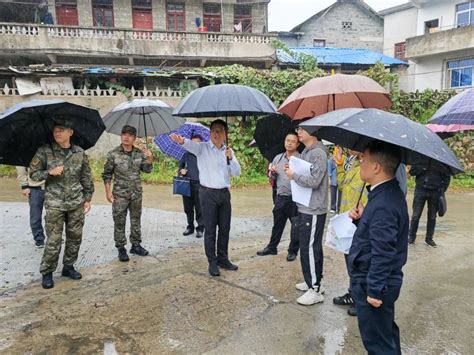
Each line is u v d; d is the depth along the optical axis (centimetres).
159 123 522
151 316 343
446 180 555
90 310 355
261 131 502
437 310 364
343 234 296
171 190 1016
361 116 219
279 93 1287
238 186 1134
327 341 306
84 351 290
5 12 1747
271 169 507
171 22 1928
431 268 477
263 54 1697
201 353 288
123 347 296
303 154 371
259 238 616
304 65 1638
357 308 234
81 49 1528
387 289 219
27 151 404
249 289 402
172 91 1238
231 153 436
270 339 308
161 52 1611
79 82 1230
